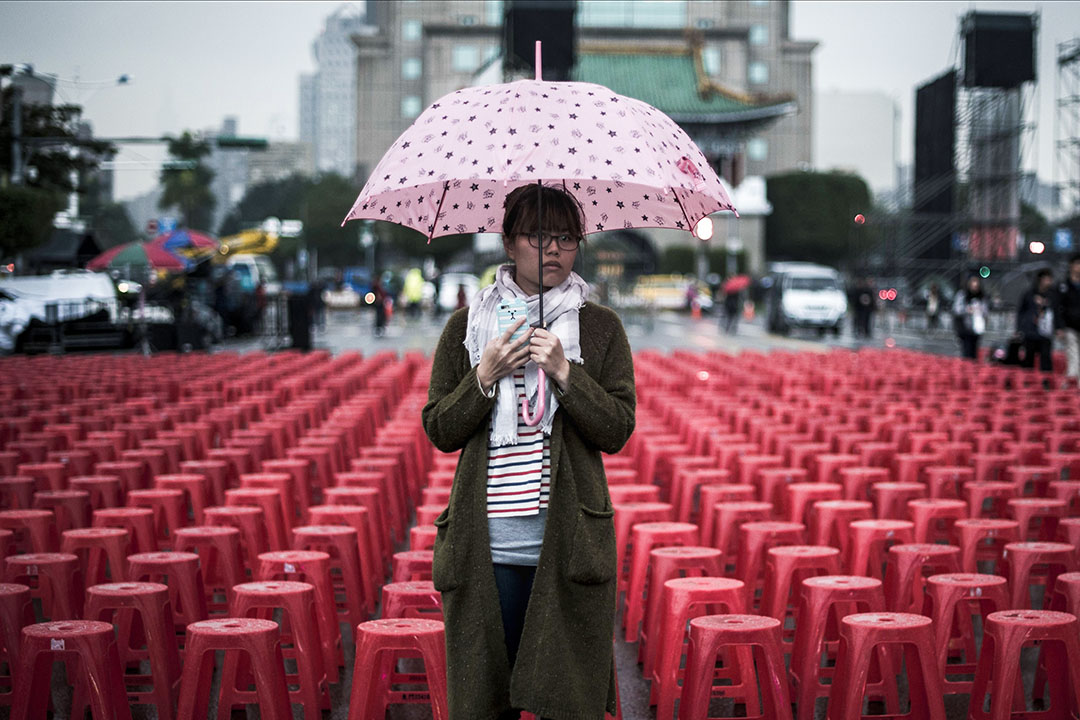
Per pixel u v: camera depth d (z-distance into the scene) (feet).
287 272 278.05
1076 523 22.59
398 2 343.46
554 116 12.81
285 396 51.88
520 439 12.68
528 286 13.09
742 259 267.59
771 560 20.61
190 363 70.23
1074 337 60.34
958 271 132.36
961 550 23.08
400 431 37.68
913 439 35.29
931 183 132.26
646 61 254.68
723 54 313.53
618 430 12.66
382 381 54.03
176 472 33.76
